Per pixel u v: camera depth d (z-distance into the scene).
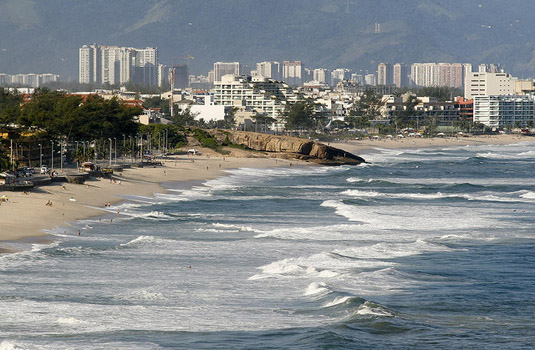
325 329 121.88
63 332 119.94
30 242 190.25
